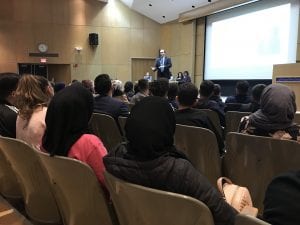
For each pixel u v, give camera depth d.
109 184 1.19
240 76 9.94
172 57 13.19
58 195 1.55
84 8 12.56
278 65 3.93
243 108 3.86
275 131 2.07
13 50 11.77
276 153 1.85
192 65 11.92
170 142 1.17
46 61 12.20
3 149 1.82
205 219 0.97
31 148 1.58
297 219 0.75
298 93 3.72
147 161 1.10
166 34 13.40
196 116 2.43
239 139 2.00
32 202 1.82
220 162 2.15
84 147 1.52
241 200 1.47
